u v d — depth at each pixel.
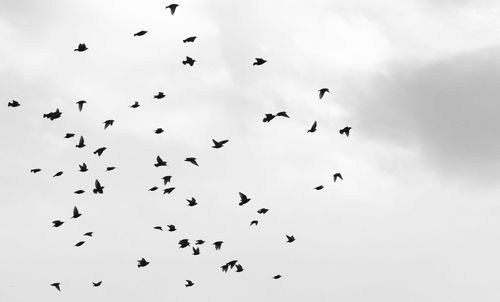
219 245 63.56
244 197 58.00
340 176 62.38
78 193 58.50
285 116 55.19
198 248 63.44
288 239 65.19
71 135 60.06
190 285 68.12
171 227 66.81
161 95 63.78
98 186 56.28
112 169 59.72
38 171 62.34
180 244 63.62
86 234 66.88
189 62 55.41
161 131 65.06
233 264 63.44
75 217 58.25
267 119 55.00
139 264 62.03
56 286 59.78
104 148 60.12
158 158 61.53
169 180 63.47
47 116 58.84
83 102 60.06
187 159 61.62
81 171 58.62
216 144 56.25
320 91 54.28
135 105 63.16
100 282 69.62
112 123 61.22
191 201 61.38
